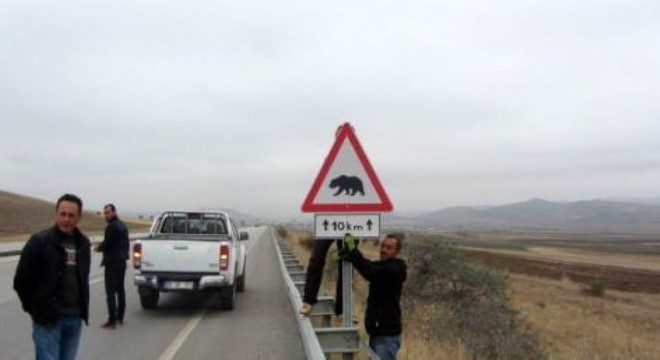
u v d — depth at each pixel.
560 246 162.88
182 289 14.93
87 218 98.50
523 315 26.50
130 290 19.78
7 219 84.56
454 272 22.88
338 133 7.42
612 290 48.31
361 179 7.36
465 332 16.55
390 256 7.59
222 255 15.02
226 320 14.12
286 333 12.51
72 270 6.65
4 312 14.58
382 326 7.52
